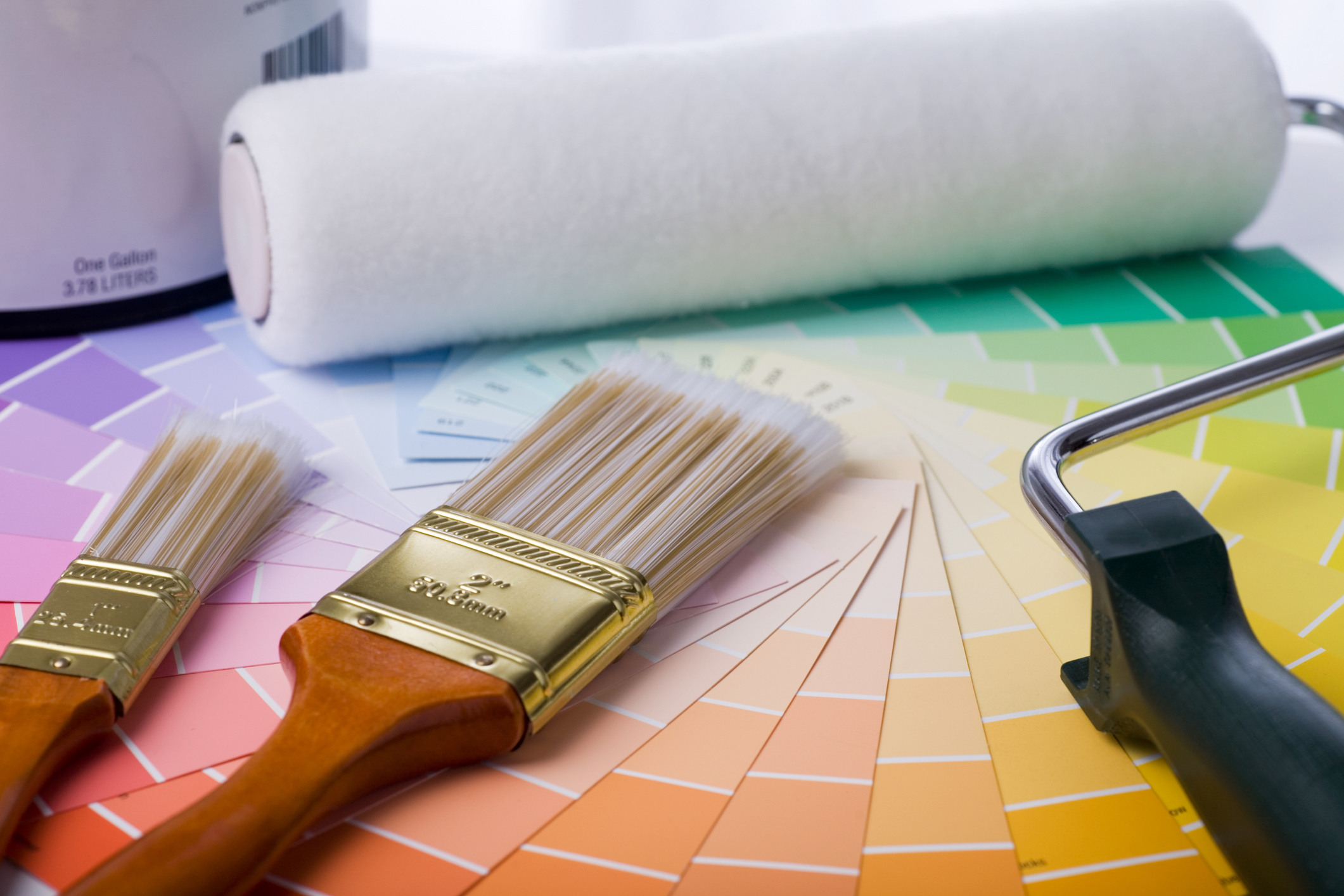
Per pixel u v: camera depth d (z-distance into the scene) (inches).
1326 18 39.2
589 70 21.4
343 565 15.8
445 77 20.9
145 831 11.6
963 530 16.9
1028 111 22.4
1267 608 15.3
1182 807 12.4
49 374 20.1
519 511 15.1
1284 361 15.5
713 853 11.8
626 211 20.9
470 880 11.5
